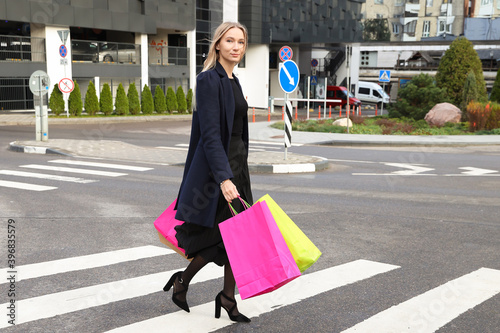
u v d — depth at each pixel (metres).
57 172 10.79
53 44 29.81
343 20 43.12
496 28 43.59
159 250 5.34
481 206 7.94
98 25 31.33
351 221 6.80
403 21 45.38
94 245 5.49
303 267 3.19
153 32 34.88
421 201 8.29
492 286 4.36
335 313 3.71
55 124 25.44
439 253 5.37
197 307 3.77
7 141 16.88
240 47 3.33
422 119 27.09
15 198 8.02
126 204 7.70
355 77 49.00
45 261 4.90
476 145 18.66
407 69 48.28
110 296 3.98
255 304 3.87
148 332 3.32
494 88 28.78
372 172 11.72
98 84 32.88
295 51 47.81
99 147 15.05
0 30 31.58
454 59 27.92
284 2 42.53
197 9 38.44
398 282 4.43
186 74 38.19
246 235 3.07
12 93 28.67
